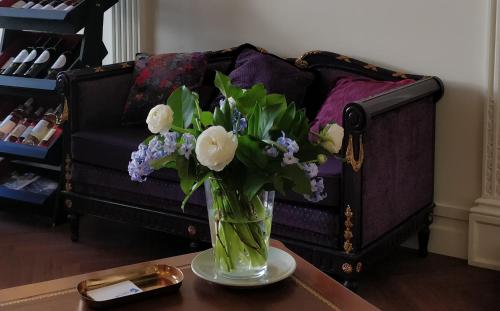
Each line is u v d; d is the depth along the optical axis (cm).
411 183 315
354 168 265
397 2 343
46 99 407
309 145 173
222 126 172
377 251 286
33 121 394
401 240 309
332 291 183
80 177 353
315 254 279
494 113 320
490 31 316
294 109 173
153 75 370
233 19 396
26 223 390
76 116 355
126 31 431
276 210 286
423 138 324
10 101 413
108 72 372
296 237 284
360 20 355
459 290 302
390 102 280
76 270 325
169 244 361
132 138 342
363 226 274
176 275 189
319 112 330
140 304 175
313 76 357
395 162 297
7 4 396
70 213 359
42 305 175
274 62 351
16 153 376
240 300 177
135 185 331
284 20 379
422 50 340
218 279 181
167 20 420
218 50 400
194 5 409
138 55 393
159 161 169
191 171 169
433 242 346
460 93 332
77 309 173
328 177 270
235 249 178
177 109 176
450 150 338
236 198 173
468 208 336
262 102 173
